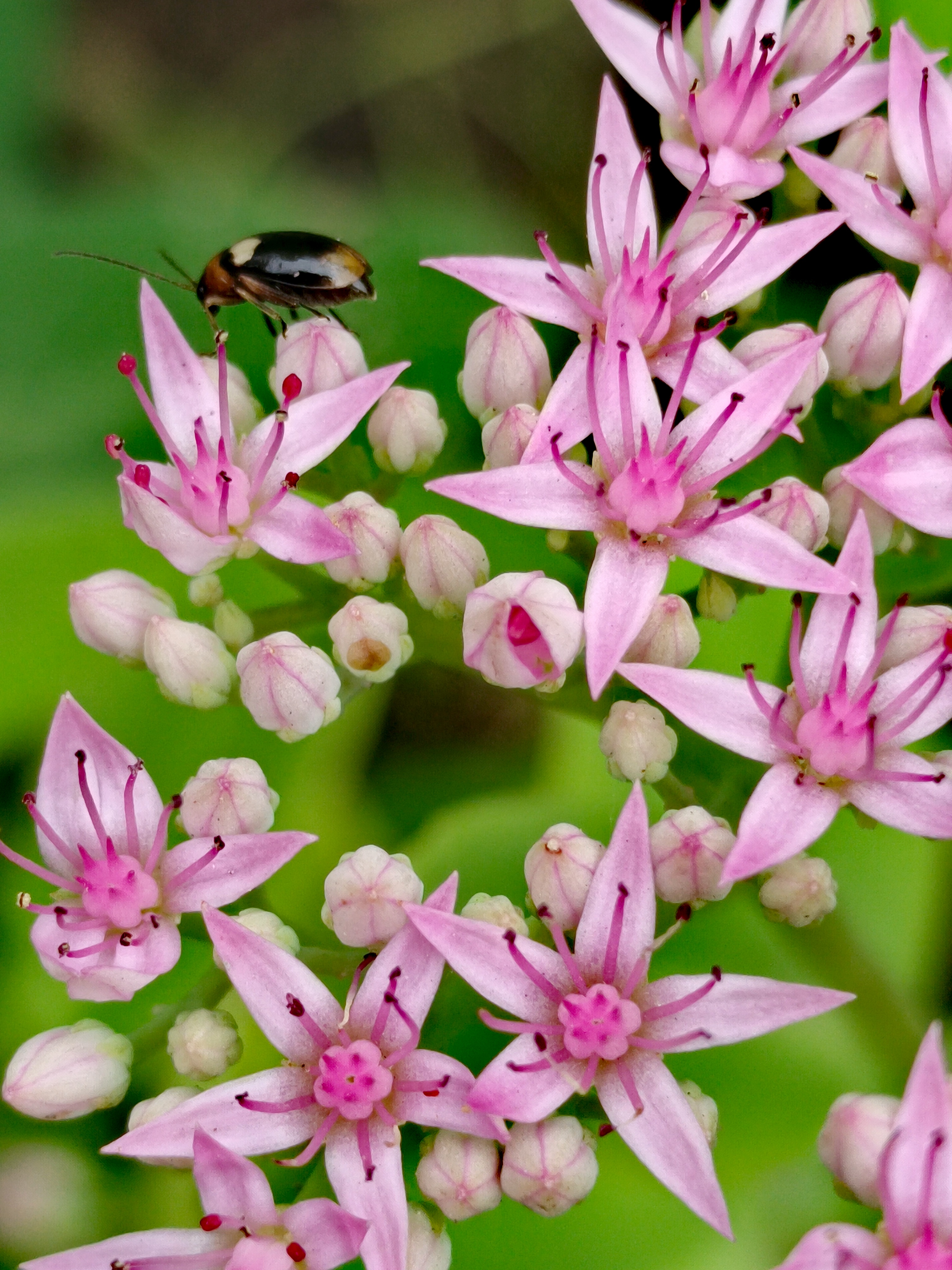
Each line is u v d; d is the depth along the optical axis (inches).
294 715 4.1
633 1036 3.9
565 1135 3.9
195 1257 3.8
